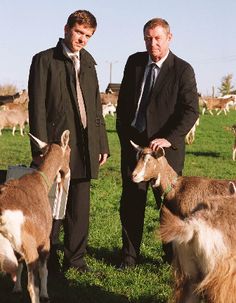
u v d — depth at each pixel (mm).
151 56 7812
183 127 7754
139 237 8266
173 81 7828
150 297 7020
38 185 6656
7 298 6852
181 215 7598
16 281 6961
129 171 8195
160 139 7695
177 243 5086
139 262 8438
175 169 7945
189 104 7793
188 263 5191
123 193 8281
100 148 8055
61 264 8297
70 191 7906
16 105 34375
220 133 34531
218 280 4977
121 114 8281
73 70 7590
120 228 10297
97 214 11453
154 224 10711
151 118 7922
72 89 7598
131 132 8164
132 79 8117
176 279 5387
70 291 7156
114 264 8359
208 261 4977
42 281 6539
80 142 7730
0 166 18406
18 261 6512
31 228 6098
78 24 7344
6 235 5977
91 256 8695
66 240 7965
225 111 53750
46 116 7641
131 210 8219
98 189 14172
